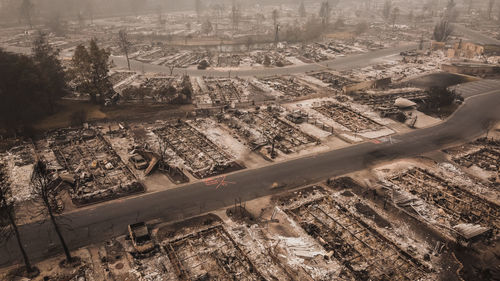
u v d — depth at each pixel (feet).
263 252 116.26
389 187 153.69
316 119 226.38
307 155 181.16
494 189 155.43
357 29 588.50
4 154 175.01
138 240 115.55
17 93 207.00
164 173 161.48
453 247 119.85
